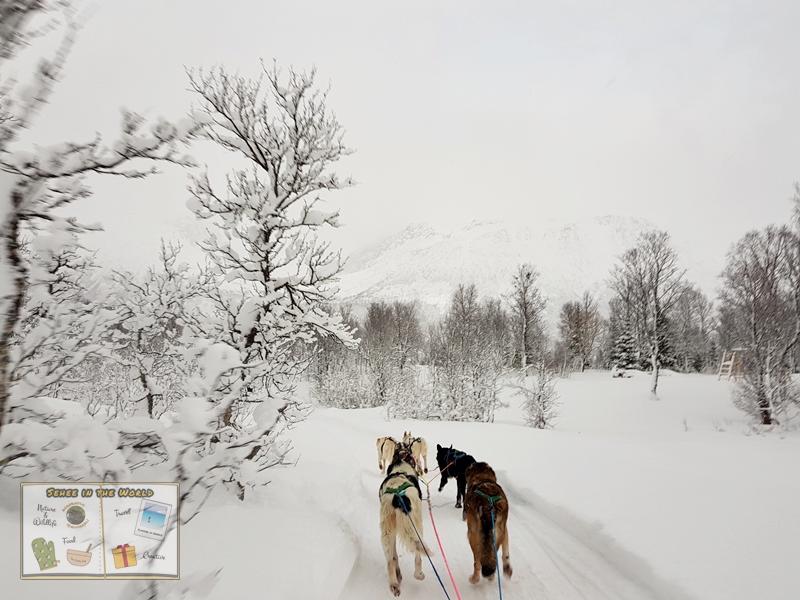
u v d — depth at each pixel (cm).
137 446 422
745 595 396
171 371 695
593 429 2159
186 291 675
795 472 916
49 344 376
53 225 290
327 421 2192
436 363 2808
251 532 455
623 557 502
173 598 274
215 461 312
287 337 687
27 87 248
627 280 3409
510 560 538
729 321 2934
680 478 775
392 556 459
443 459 827
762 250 2298
